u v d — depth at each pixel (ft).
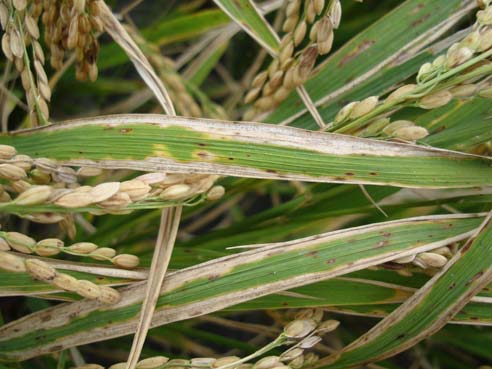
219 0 0.84
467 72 0.71
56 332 0.75
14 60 0.79
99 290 0.71
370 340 0.77
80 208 0.67
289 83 0.83
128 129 0.72
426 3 0.87
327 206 0.96
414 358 1.17
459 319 0.77
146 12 1.27
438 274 0.73
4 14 0.75
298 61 0.82
